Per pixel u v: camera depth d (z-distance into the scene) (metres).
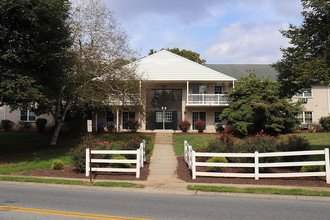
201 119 27.56
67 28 16.59
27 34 13.62
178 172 11.88
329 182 9.52
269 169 11.72
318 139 20.52
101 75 19.22
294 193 8.31
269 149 11.22
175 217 6.01
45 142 21.53
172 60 26.20
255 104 21.44
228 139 12.99
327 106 27.16
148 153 16.23
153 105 27.75
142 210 6.58
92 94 18.11
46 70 15.28
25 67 14.30
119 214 6.21
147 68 26.08
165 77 26.02
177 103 27.78
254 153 10.34
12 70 12.76
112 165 12.02
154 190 9.05
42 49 13.88
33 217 5.89
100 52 18.30
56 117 19.58
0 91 12.16
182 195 8.48
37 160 14.58
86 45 18.41
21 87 12.77
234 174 10.22
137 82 20.72
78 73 17.81
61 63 15.44
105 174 11.52
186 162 13.27
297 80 12.79
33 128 28.36
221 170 11.70
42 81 15.05
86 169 11.09
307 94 27.45
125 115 27.78
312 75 11.21
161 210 6.60
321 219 5.90
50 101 14.28
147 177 11.02
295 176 9.86
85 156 11.62
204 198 8.04
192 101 26.11
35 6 13.10
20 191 8.85
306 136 22.08
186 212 6.43
